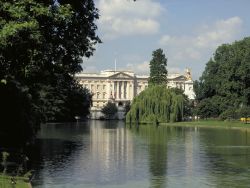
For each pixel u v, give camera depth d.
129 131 86.38
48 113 107.25
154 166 35.62
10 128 43.59
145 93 120.94
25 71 26.31
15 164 30.41
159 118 118.44
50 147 50.59
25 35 22.95
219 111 130.62
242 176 31.06
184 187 27.06
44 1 25.12
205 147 52.22
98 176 30.66
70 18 25.56
